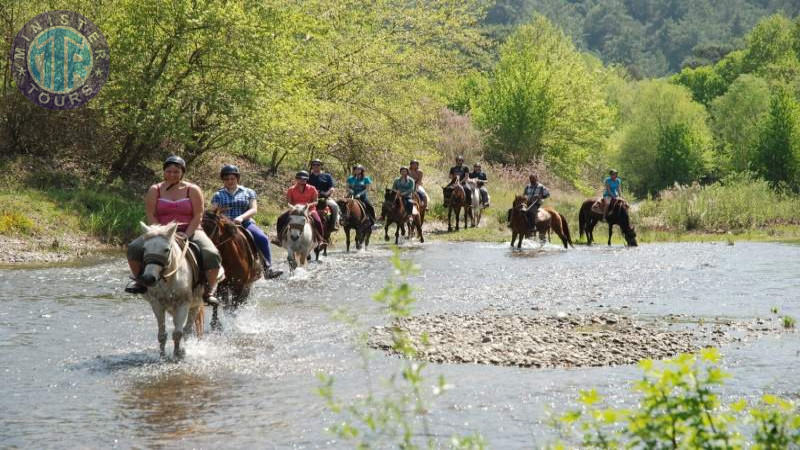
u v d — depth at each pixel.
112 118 26.83
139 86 25.91
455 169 31.53
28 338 10.59
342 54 34.59
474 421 7.18
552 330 11.22
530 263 19.97
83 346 10.17
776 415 4.44
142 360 9.44
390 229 30.38
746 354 9.83
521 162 53.59
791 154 59.91
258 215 28.11
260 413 7.45
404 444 4.98
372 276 17.02
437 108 41.09
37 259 18.73
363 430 6.94
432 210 34.91
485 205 33.25
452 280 16.83
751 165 61.75
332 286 15.48
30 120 26.62
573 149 56.53
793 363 9.34
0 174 23.81
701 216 31.81
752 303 13.84
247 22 26.66
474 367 9.23
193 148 29.62
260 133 28.31
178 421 7.25
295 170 36.59
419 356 9.61
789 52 98.75
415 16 36.78
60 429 7.04
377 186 35.81
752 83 81.19
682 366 4.55
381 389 8.19
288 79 29.02
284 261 19.75
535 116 53.56
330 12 34.47
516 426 7.04
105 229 22.30
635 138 80.25
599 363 9.39
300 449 6.52
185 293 9.34
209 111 27.61
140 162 29.95
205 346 10.16
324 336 10.74
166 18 25.70
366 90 34.94
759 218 32.47
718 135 84.31
